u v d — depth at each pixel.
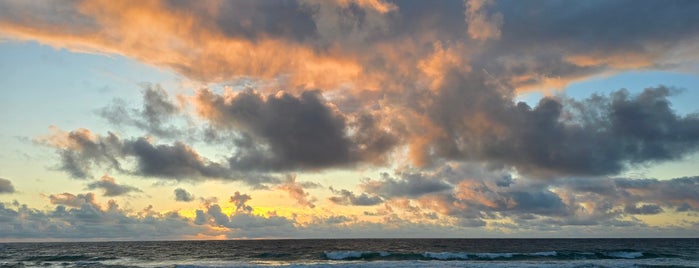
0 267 49.12
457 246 94.94
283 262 51.59
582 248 86.75
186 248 89.12
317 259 56.34
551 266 42.81
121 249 86.94
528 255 58.31
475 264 44.66
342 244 109.75
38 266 49.59
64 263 53.31
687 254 64.19
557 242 128.88
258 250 77.94
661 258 56.81
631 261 50.28
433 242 129.25
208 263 49.75
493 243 118.25
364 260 54.38
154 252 74.00
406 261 49.25
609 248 86.12
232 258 58.97
